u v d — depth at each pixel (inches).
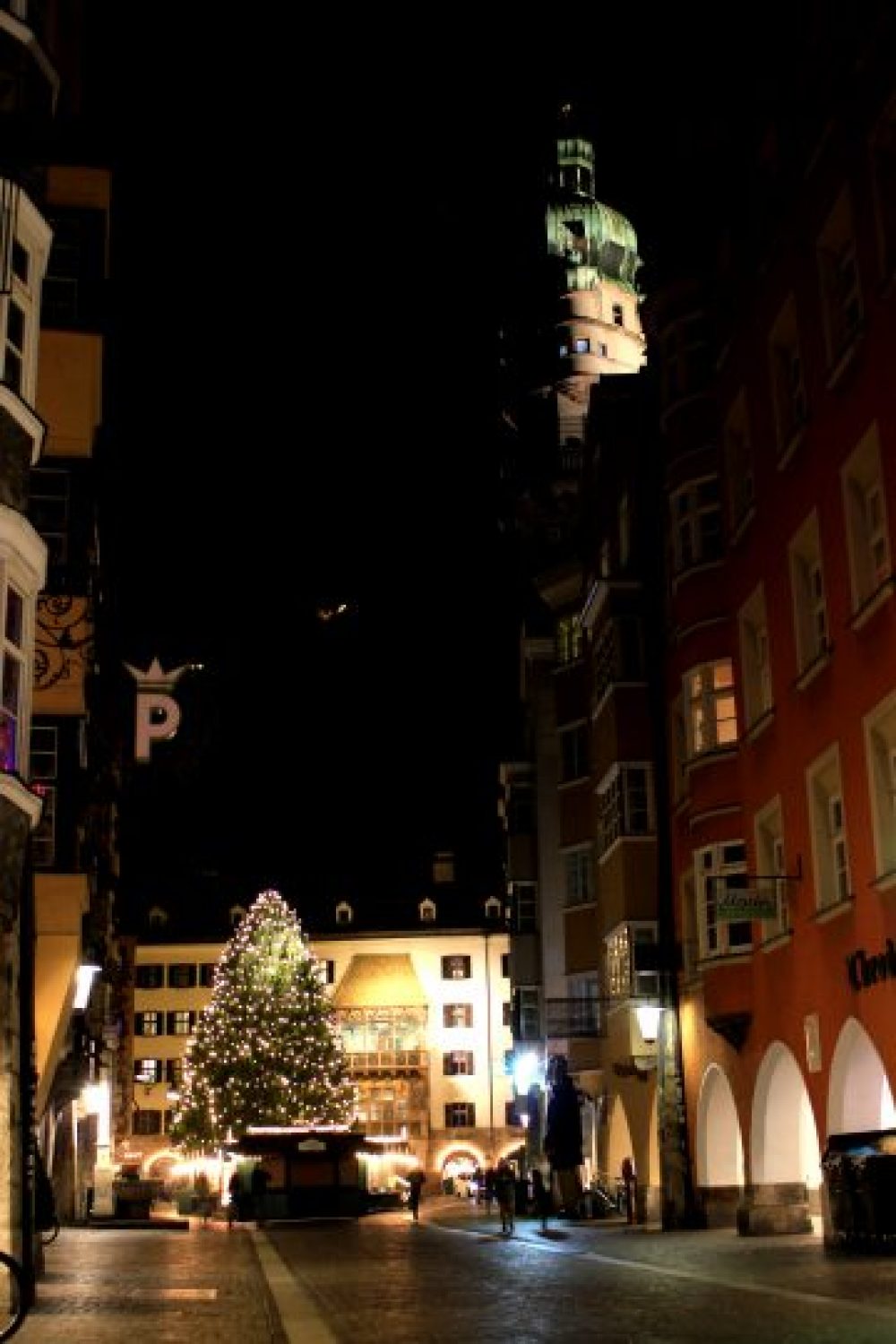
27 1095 645.3
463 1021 3976.4
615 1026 1540.4
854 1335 477.4
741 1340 473.1
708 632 1218.6
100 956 1800.0
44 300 1047.6
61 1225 1673.2
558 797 1911.9
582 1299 645.3
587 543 1800.0
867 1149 837.8
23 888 666.2
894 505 828.6
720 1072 1190.3
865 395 876.6
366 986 3978.8
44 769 1066.1
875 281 862.5
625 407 1576.0
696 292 1296.8
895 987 812.0
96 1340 516.1
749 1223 1075.3
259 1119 2765.7
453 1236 1375.5
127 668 1301.7
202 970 4037.9
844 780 908.0
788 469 1033.5
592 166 3998.5
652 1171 1422.2
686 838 1290.6
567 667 1817.2
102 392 1199.6
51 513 1047.6
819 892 955.3
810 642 1003.3
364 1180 2358.5
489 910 4116.6
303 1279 833.5
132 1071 3809.1
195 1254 1123.3
